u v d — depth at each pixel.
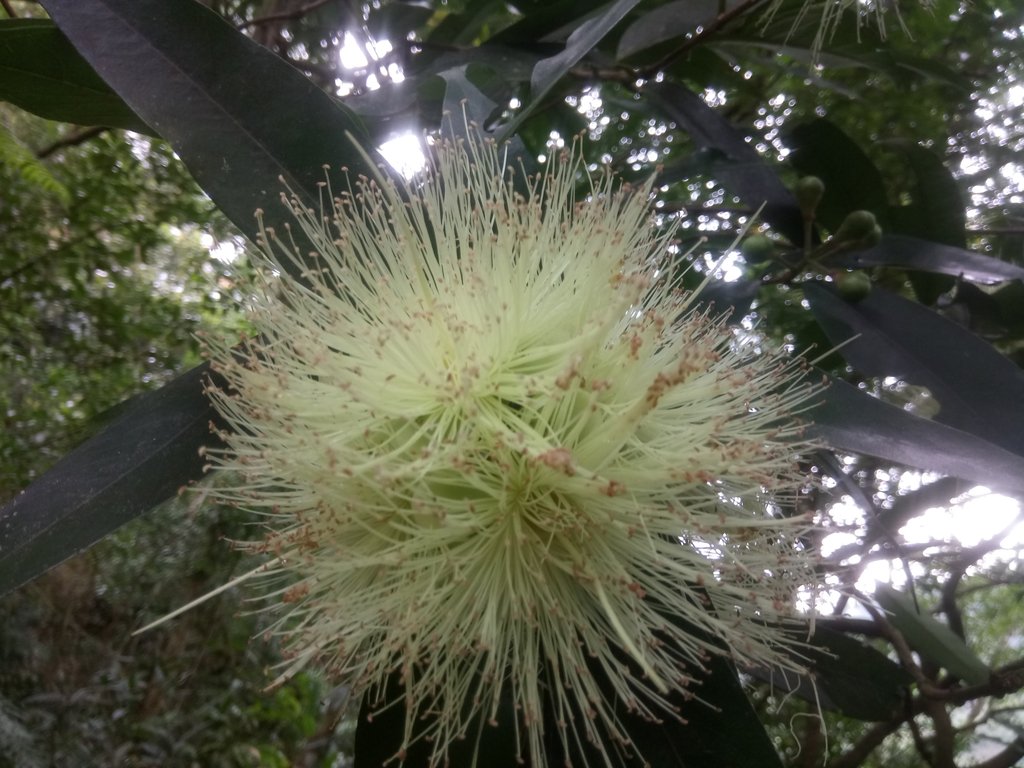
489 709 0.15
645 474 0.13
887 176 0.34
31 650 0.53
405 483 0.13
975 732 0.37
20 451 0.50
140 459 0.15
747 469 0.14
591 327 0.14
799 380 0.16
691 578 0.14
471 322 0.14
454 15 0.31
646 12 0.25
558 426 0.14
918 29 0.32
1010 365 0.19
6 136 0.34
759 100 0.33
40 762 0.45
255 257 0.14
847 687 0.20
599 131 0.31
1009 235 0.31
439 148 0.15
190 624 0.58
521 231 0.15
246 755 0.56
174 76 0.15
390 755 0.15
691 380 0.15
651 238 0.17
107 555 0.57
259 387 0.13
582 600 0.14
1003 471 0.15
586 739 0.15
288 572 0.15
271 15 0.32
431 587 0.13
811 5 0.24
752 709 0.15
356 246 0.15
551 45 0.25
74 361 0.55
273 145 0.16
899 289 0.29
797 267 0.22
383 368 0.14
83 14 0.15
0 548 0.14
